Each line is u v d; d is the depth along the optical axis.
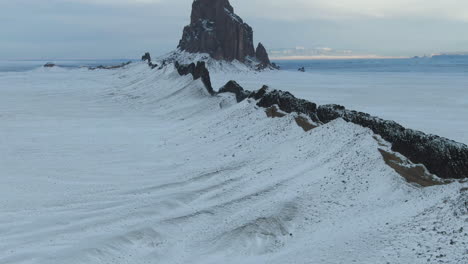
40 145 58.81
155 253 24.38
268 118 53.38
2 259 23.58
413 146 28.36
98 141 61.75
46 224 29.42
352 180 30.06
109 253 23.89
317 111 44.97
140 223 28.59
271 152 41.91
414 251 18.67
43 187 39.19
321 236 23.53
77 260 22.75
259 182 35.06
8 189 38.47
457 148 24.94
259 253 23.25
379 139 32.88
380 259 18.59
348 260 19.11
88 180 41.53
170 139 61.78
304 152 38.94
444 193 23.48
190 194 34.16
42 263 22.59
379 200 26.53
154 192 36.31
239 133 53.81
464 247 17.77
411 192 25.89
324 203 28.03
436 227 20.33
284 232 25.39
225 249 23.84
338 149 35.72
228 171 40.00
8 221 30.23
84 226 28.67
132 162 48.97
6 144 59.25
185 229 27.61
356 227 23.33
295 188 31.27
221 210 29.88
